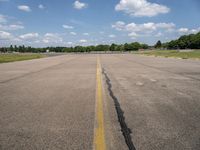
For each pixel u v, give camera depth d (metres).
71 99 7.66
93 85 10.74
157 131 4.54
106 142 4.02
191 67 20.11
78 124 5.00
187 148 3.75
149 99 7.54
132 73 15.81
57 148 3.79
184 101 7.20
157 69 18.56
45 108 6.46
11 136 4.36
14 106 6.75
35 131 4.61
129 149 3.74
